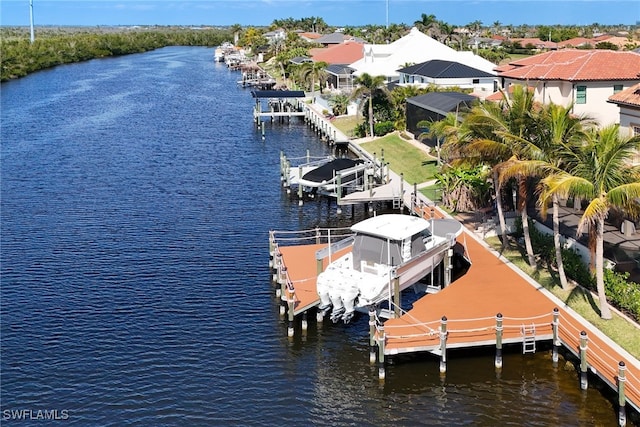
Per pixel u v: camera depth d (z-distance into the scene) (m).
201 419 27.02
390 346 29.08
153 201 57.34
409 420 26.75
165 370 30.45
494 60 137.75
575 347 28.30
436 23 192.50
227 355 31.67
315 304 33.72
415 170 61.41
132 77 165.88
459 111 59.88
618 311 31.41
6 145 81.50
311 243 47.00
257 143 84.00
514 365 29.67
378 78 80.31
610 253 35.34
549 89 55.94
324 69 118.38
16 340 33.12
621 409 25.42
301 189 56.06
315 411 27.45
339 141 78.19
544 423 26.12
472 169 47.91
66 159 73.94
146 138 86.44
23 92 135.88
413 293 36.66
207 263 42.81
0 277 40.69
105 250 45.28
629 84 54.16
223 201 57.28
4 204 56.47
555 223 33.47
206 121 101.00
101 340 33.09
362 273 33.72
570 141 32.66
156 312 35.97
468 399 27.80
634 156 31.78
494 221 44.47
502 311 31.69
